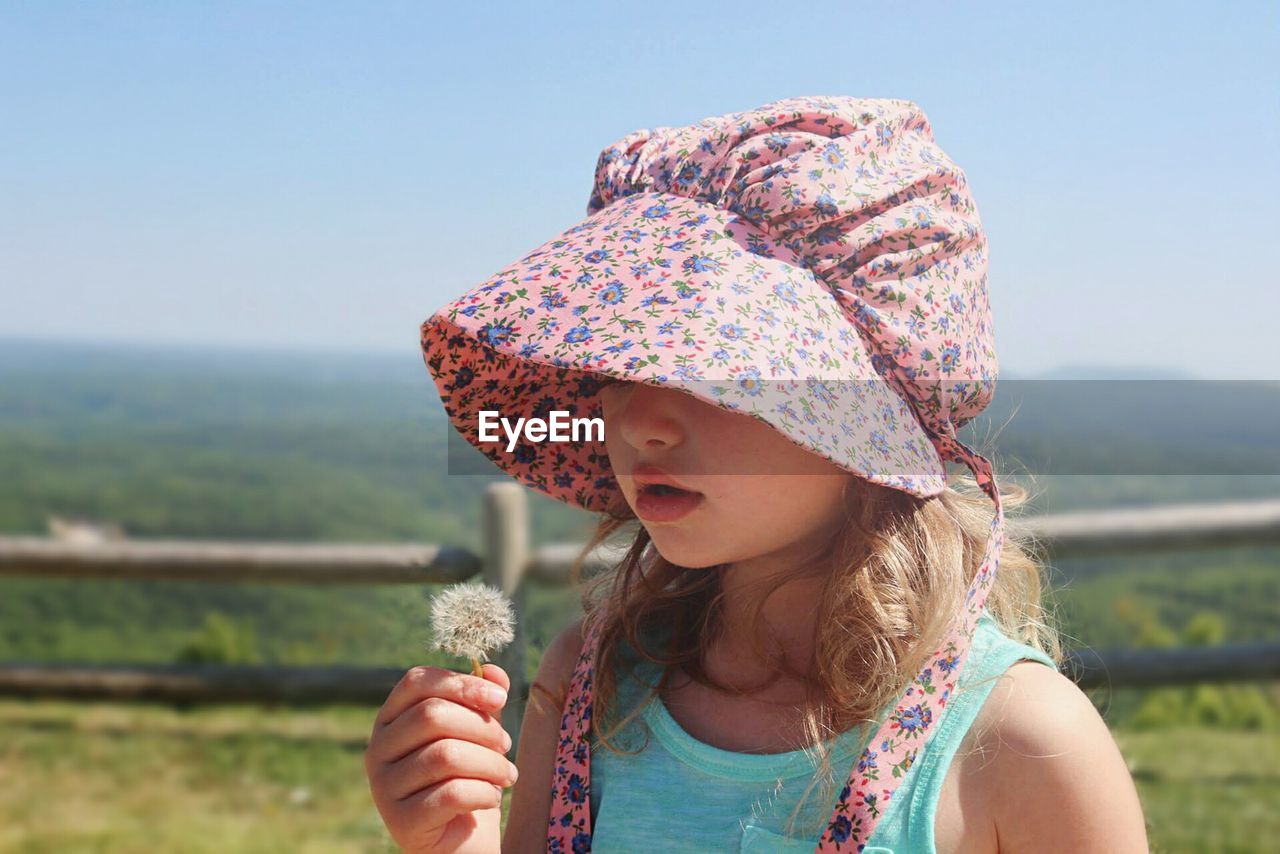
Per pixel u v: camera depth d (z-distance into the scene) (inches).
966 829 23.3
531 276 24.6
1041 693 23.8
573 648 29.3
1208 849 68.9
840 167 24.2
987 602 27.3
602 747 27.0
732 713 26.0
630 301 23.7
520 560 52.9
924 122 26.5
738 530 24.1
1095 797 23.1
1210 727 104.3
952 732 23.7
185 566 102.0
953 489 26.9
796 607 25.9
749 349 22.8
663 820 25.4
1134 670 91.1
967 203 25.7
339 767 97.3
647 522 24.5
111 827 83.6
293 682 108.4
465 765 23.6
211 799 89.9
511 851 27.8
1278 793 81.4
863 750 24.0
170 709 114.3
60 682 111.5
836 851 23.5
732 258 24.0
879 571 24.5
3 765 97.4
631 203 25.8
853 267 24.3
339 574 97.3
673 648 27.3
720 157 25.1
